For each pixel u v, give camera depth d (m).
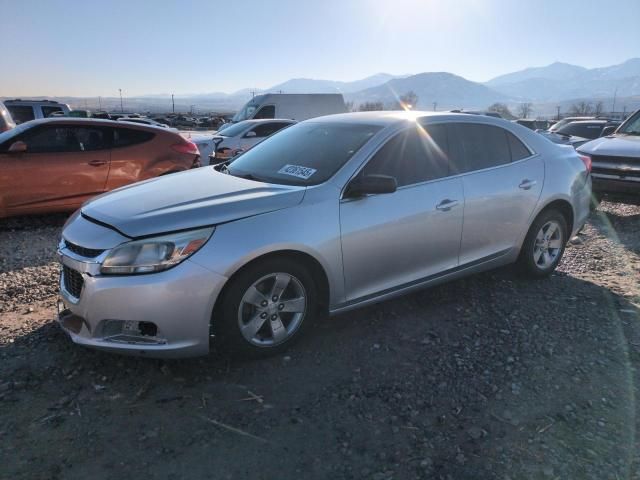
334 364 3.37
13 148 6.79
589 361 3.45
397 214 3.70
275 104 20.06
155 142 8.04
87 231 3.19
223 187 3.59
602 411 2.91
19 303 4.35
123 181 7.69
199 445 2.58
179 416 2.80
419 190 3.86
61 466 2.41
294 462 2.48
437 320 4.02
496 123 4.57
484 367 3.35
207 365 3.31
